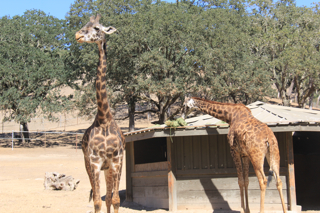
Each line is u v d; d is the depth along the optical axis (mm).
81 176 17328
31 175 17297
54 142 35531
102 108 6445
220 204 9125
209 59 27219
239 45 29828
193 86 27844
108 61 28672
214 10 29828
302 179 12242
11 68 30750
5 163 22203
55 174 13750
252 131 7016
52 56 35062
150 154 11844
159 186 9836
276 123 7797
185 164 9406
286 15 37406
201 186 9273
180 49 28969
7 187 13305
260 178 6766
